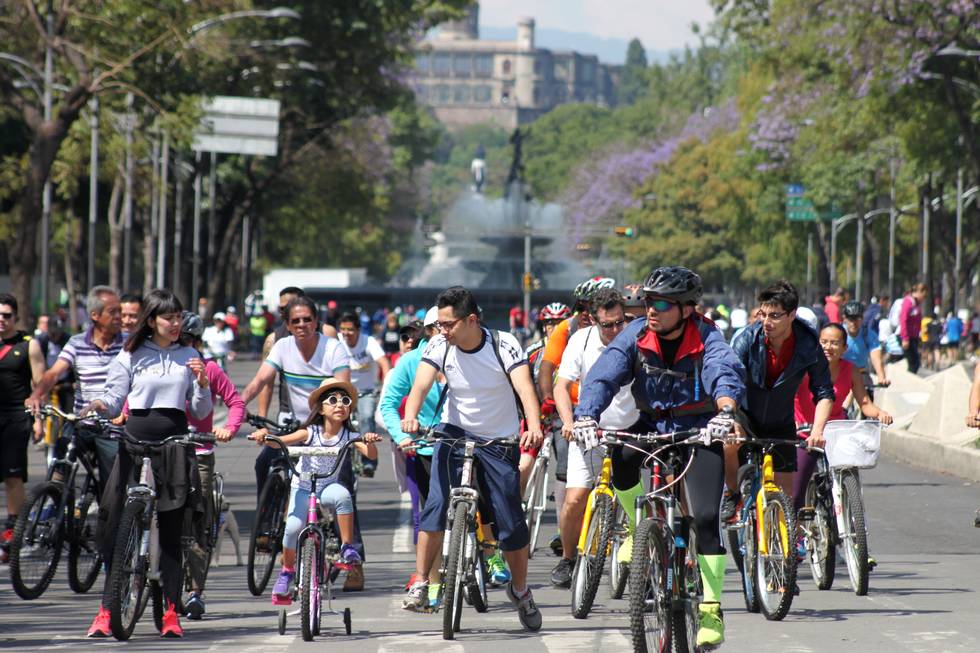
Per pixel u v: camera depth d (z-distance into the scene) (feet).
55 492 111.55
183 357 97.35
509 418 95.76
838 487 109.60
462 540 91.35
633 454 83.25
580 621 99.19
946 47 442.91
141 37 347.15
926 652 85.97
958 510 164.55
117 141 375.25
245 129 478.18
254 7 504.43
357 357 189.06
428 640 91.50
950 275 589.73
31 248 359.46
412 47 585.63
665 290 79.51
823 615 99.40
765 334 99.66
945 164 514.27
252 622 100.48
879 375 181.16
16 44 368.07
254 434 96.48
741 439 79.51
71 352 128.98
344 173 652.48
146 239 576.61
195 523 100.89
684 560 79.92
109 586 92.02
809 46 492.54
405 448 95.50
